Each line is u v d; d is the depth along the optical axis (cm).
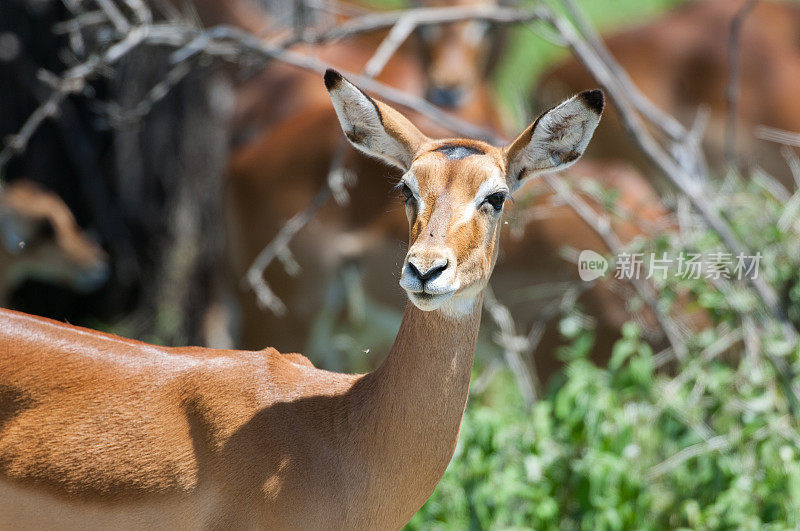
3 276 1527
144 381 650
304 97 1465
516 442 940
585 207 1063
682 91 1722
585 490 879
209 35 1050
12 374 643
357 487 633
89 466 630
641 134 1052
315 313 1336
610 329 1146
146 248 1619
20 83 1528
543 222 1200
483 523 879
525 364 1195
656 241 1018
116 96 1552
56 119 1563
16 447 635
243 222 1379
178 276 1591
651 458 958
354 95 671
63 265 1528
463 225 606
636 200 1230
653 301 1031
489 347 1230
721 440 905
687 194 1032
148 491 630
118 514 633
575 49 1070
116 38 1077
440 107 1492
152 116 1572
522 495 874
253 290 1357
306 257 1321
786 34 1738
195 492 632
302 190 1332
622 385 947
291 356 717
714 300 973
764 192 1123
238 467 630
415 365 628
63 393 642
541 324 1105
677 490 938
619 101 1055
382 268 1304
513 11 1099
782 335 986
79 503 632
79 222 1630
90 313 1675
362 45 1712
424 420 630
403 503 643
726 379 946
